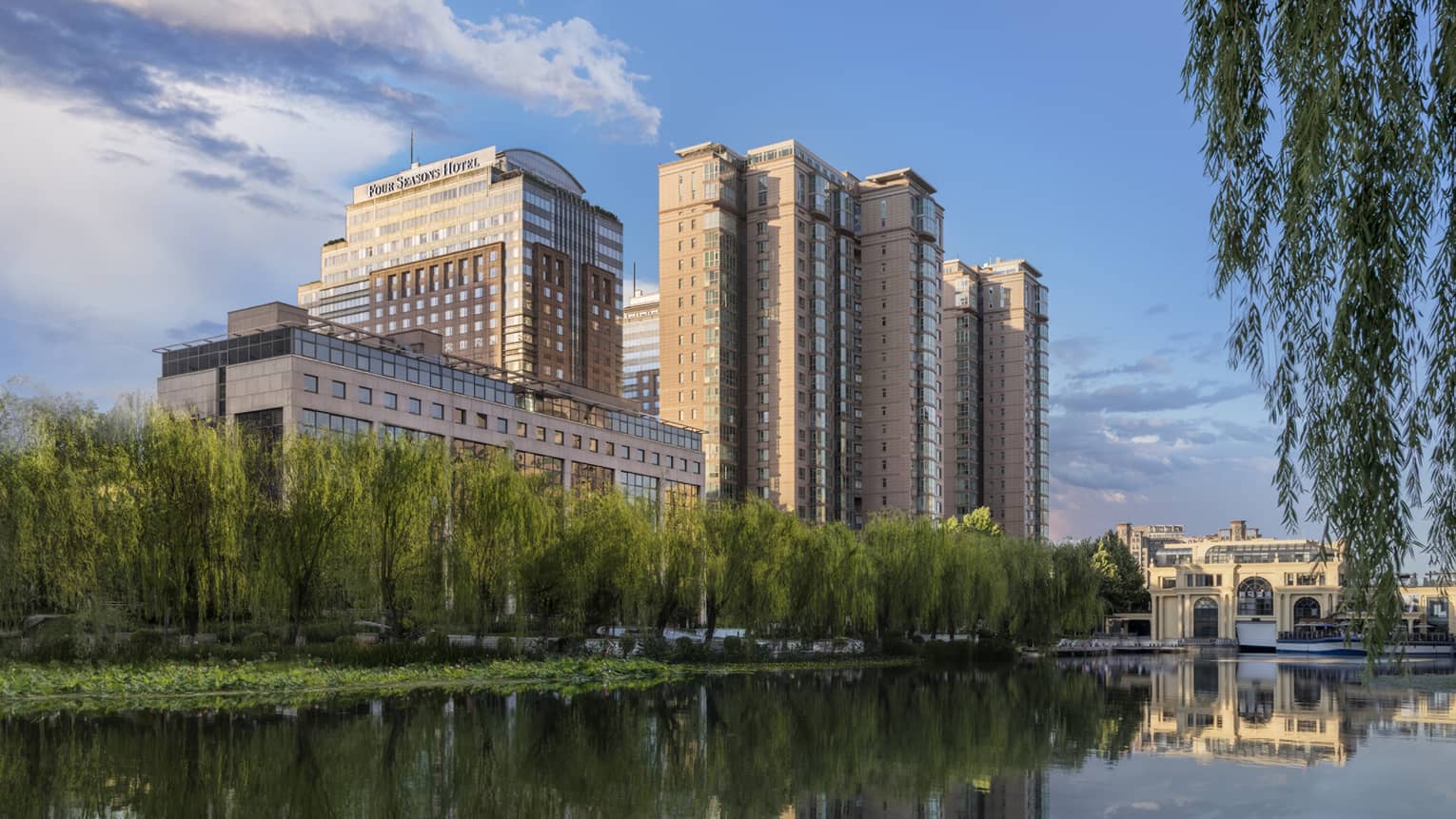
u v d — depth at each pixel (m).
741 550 72.94
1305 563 174.75
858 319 188.25
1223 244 17.22
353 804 24.73
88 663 46.59
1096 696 58.22
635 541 67.50
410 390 97.56
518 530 61.75
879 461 184.00
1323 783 29.53
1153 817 24.80
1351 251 15.15
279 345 88.25
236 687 46.94
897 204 186.38
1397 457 15.07
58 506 46.56
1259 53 17.17
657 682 59.75
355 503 54.22
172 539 49.31
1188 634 183.12
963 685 63.56
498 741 34.47
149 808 23.95
